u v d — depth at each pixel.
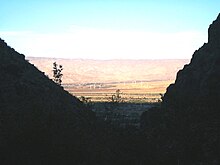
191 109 74.62
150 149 56.19
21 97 55.75
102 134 56.19
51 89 67.06
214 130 62.97
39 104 54.28
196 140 62.03
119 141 54.34
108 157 47.31
